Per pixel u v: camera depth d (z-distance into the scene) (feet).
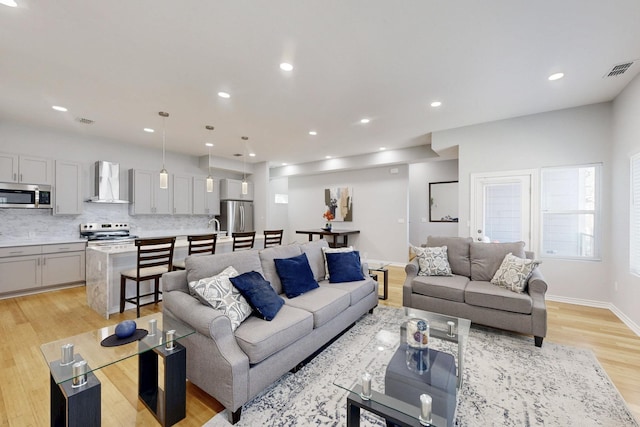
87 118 13.58
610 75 9.71
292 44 7.80
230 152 21.17
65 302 12.84
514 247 11.10
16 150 14.33
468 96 11.34
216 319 5.94
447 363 6.04
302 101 11.66
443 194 25.41
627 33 7.37
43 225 15.44
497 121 14.25
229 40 7.59
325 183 25.98
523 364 7.82
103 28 7.05
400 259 22.21
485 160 14.56
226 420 5.75
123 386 6.84
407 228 22.00
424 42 7.74
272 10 6.48
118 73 9.29
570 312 11.69
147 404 6.04
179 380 5.72
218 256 8.27
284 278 9.20
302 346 7.25
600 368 7.59
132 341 5.64
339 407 6.12
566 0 6.22
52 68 8.95
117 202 17.51
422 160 20.08
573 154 12.70
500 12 6.59
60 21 6.75
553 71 9.39
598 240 12.35
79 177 15.98
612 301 11.87
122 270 11.60
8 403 6.15
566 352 8.46
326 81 9.94
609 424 5.62
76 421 4.50
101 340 5.69
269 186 25.58
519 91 10.93
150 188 18.84
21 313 11.46
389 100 11.64
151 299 12.64
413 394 5.13
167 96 11.09
